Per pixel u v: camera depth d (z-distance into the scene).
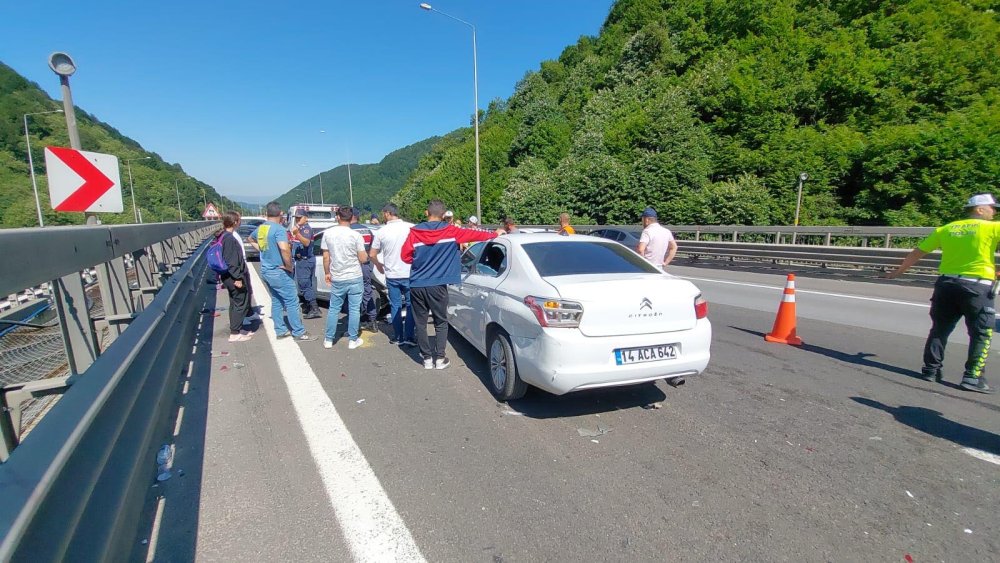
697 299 3.73
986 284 4.12
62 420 1.61
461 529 2.41
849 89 24.53
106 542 1.69
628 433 3.49
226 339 6.20
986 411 3.84
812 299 8.80
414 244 4.71
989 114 18.77
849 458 3.12
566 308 3.38
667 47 38.38
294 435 3.43
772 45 30.38
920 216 18.50
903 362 5.11
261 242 5.91
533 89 56.78
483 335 4.42
